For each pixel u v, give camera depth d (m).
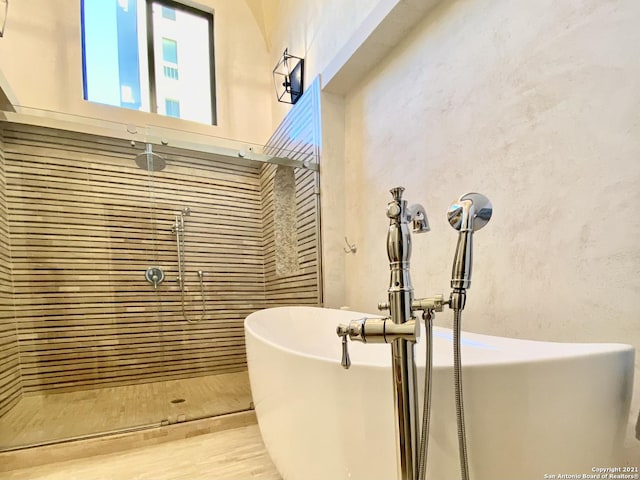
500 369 0.63
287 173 2.62
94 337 2.38
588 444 0.64
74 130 2.36
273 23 3.17
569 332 0.94
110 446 1.48
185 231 2.74
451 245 1.36
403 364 0.64
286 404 0.93
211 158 2.84
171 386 2.36
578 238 0.92
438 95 1.43
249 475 1.26
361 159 2.02
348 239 2.15
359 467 0.73
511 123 1.12
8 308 2.08
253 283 2.98
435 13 1.45
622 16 0.83
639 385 0.79
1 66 2.29
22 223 2.24
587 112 0.90
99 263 2.44
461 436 0.60
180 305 2.67
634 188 0.81
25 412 1.88
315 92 2.22
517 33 1.10
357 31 1.73
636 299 0.80
